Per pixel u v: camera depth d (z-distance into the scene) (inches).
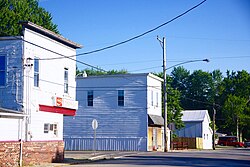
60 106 1216.8
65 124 2012.8
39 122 1125.7
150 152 1765.5
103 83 1989.4
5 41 1087.0
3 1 1881.2
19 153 1019.3
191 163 1109.7
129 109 1956.2
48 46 1185.4
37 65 1133.1
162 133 2164.1
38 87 1127.0
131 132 1943.9
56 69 1220.5
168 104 2694.4
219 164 1081.4
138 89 1956.2
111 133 1963.6
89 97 1999.3
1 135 976.9
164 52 1844.2
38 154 1099.9
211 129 3262.8
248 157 1411.2
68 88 1288.1
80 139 1988.2
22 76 1069.1
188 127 3038.9
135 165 1035.3
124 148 1941.4
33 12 2071.9
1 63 1087.0
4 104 1073.5
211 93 4635.8
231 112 3540.8
